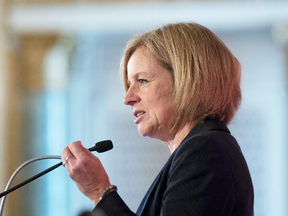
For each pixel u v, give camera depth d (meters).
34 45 13.90
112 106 13.75
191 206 2.48
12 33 13.72
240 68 3.50
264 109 12.87
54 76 13.82
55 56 13.88
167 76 3.25
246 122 12.84
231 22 13.28
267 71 13.04
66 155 2.99
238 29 13.34
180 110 3.13
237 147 2.85
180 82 3.12
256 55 13.15
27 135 13.72
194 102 3.06
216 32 13.40
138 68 3.32
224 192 2.53
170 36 3.29
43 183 13.38
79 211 2.00
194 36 3.24
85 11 13.69
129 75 3.43
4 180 13.42
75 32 13.91
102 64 13.93
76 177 2.90
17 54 13.88
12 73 13.80
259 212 12.41
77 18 13.78
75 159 2.96
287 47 12.95
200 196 2.50
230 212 2.58
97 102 13.80
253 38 13.24
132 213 2.70
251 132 12.79
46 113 13.78
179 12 13.25
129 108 13.69
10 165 13.55
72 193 13.30
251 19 13.14
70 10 13.71
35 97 13.84
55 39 13.91
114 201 2.76
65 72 13.82
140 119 3.33
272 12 12.89
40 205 13.22
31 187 13.32
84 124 13.74
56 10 13.72
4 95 13.73
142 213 2.91
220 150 2.62
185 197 2.52
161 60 3.25
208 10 13.11
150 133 3.34
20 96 13.84
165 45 3.27
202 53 3.15
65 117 13.77
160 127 3.29
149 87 3.28
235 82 3.35
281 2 12.69
